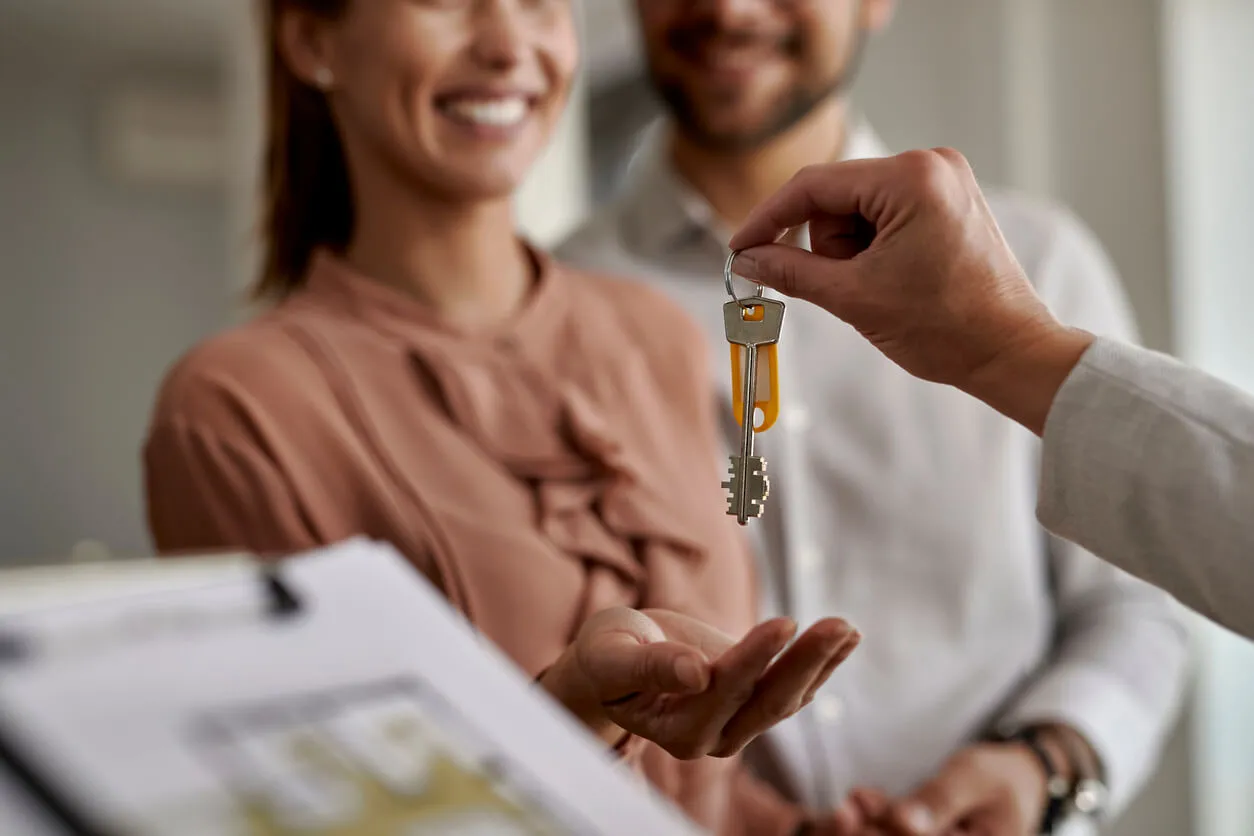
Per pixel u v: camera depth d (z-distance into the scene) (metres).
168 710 0.30
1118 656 1.03
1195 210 1.75
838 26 1.05
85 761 0.28
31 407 3.23
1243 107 1.71
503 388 0.71
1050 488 0.48
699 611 0.70
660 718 0.49
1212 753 1.72
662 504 0.71
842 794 0.97
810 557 1.02
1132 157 1.79
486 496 0.67
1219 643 1.72
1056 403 0.47
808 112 1.08
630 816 0.34
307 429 0.66
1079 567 1.09
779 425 1.03
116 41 3.02
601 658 0.48
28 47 3.04
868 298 0.48
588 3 1.98
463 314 0.73
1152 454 0.46
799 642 0.46
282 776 0.30
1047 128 1.83
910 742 1.00
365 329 0.70
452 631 0.37
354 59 0.70
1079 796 0.94
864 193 0.47
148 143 3.25
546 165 1.63
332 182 0.76
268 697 0.32
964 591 1.02
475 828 0.31
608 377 0.75
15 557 3.17
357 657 0.34
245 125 1.81
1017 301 0.48
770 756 0.96
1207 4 1.74
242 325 0.72
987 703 1.01
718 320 1.08
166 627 0.33
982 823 0.90
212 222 3.42
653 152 1.71
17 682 0.30
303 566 0.36
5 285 3.22
